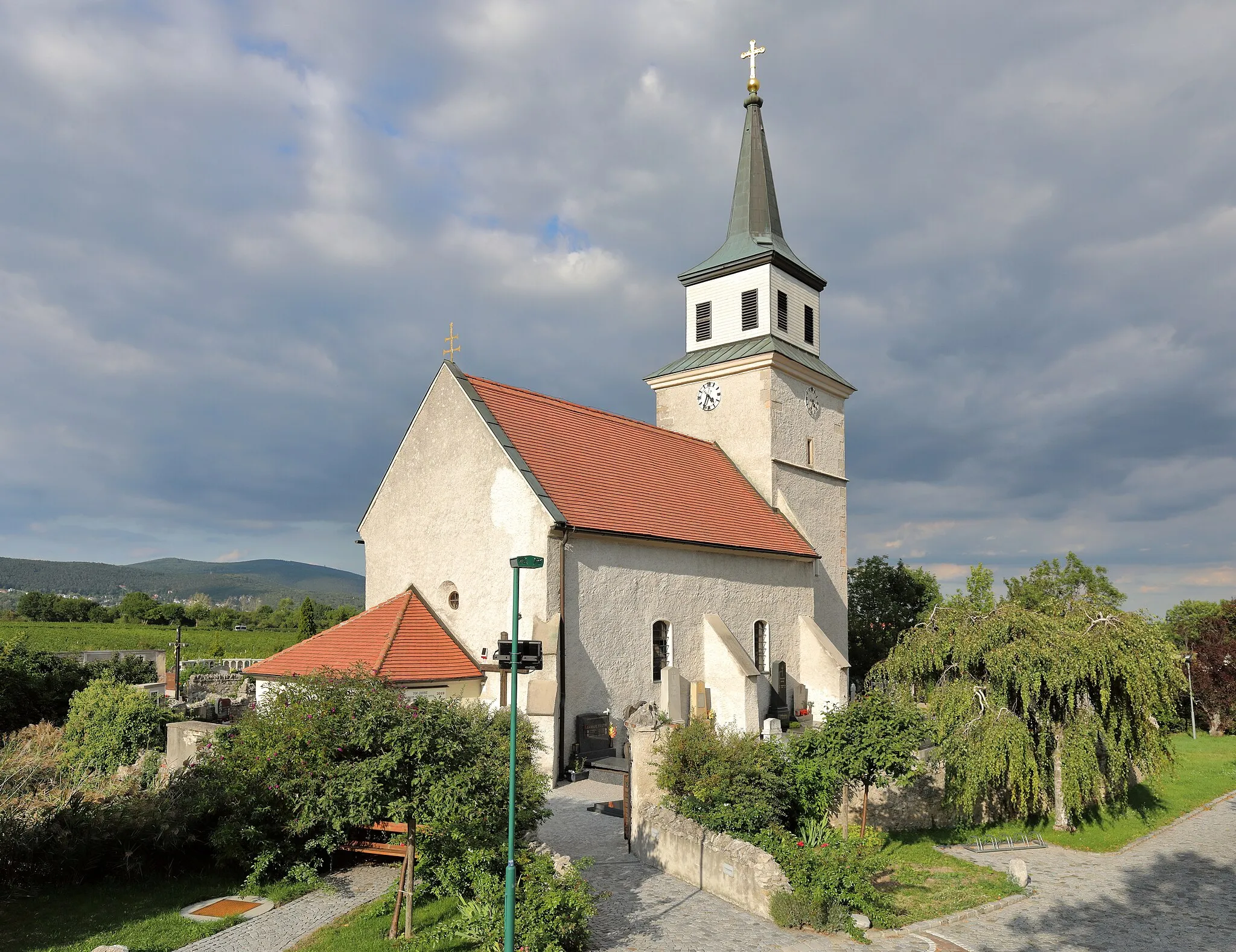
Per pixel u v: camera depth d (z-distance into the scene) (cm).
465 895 1351
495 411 2742
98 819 1495
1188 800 2589
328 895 1434
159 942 1202
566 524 2428
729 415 3775
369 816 1266
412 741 1273
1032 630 2125
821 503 3950
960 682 2152
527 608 2434
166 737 2675
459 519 2677
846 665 3422
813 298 4072
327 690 1439
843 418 4200
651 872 1658
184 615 9206
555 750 2331
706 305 3972
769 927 1373
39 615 8669
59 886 1435
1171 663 2094
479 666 2503
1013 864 1694
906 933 1389
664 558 2844
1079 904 1584
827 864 1458
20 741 2197
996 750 1989
